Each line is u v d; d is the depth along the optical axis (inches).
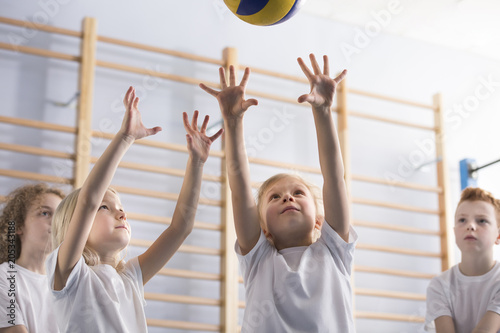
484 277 62.4
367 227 104.0
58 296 43.8
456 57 122.0
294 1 52.2
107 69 89.4
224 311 87.1
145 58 92.9
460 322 61.8
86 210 42.8
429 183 112.0
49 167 81.8
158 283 86.3
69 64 87.1
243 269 49.1
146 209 88.1
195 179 51.4
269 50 104.3
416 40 118.5
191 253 89.4
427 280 107.3
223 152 92.5
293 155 100.2
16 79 83.3
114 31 92.0
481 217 64.1
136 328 45.9
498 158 114.9
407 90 115.3
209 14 100.5
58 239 48.3
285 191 50.4
